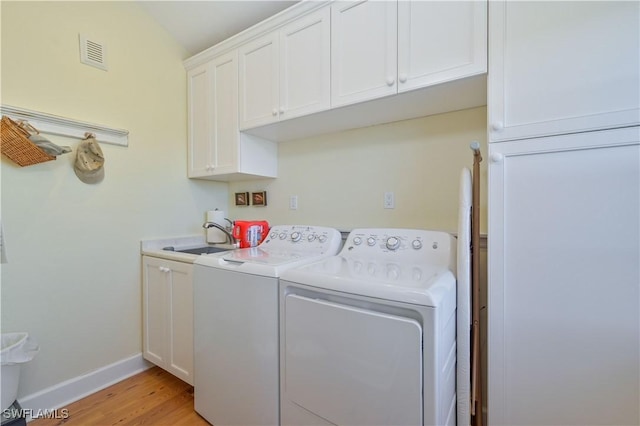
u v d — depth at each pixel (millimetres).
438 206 1651
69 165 1743
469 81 1236
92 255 1852
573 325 1008
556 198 1025
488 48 1144
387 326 962
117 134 1946
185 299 1756
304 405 1157
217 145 2137
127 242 2020
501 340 1113
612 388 960
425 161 1690
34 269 1626
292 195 2238
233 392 1399
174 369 1836
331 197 2039
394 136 1788
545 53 1034
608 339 962
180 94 2326
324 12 1588
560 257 1022
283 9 1896
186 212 2365
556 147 1017
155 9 2082
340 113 1638
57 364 1704
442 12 1257
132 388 1866
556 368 1033
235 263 1457
